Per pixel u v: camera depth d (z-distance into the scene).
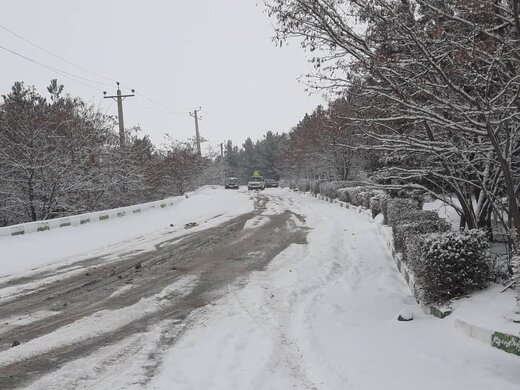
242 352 5.77
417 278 8.00
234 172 113.19
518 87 5.31
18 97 22.70
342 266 11.04
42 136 21.70
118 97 33.00
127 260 12.29
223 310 7.65
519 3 5.19
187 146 47.53
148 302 8.18
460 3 5.24
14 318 7.41
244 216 22.86
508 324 5.43
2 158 21.44
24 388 4.86
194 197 35.91
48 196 22.52
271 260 11.80
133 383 4.90
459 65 5.38
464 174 8.61
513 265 5.59
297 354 5.71
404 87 6.23
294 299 8.23
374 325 6.64
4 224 24.08
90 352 5.86
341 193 27.67
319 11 6.40
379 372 4.89
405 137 6.97
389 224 14.69
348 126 8.07
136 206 23.61
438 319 6.55
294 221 20.16
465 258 6.72
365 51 6.37
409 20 5.86
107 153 25.53
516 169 7.58
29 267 11.61
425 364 5.00
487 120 5.29
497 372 4.66
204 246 14.24
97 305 8.09
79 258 12.76
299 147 40.44
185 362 5.47
